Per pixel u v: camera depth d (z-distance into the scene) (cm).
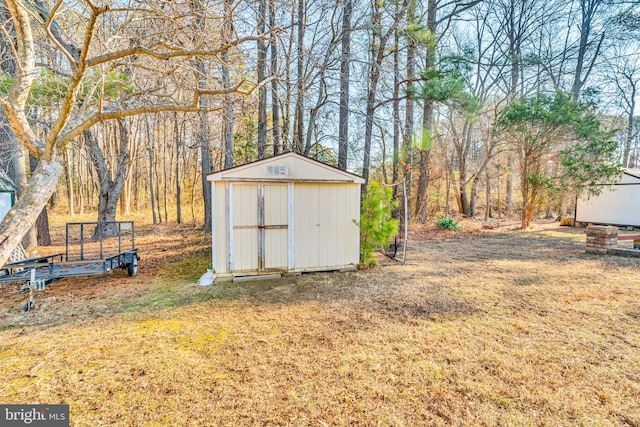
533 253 801
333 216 611
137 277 591
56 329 355
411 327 359
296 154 579
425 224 1364
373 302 443
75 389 244
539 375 264
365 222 621
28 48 297
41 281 444
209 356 295
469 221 1534
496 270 626
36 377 259
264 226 569
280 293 485
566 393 240
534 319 380
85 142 1105
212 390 243
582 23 1591
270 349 308
